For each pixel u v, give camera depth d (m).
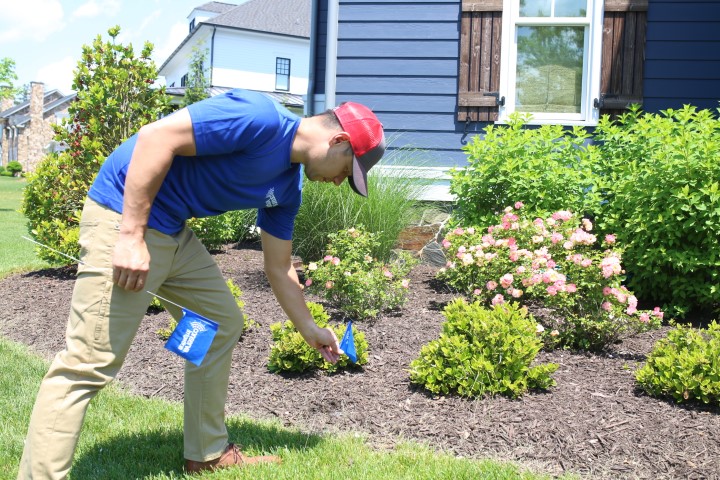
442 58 7.78
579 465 2.91
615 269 4.41
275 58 34.53
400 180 7.16
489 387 3.65
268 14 34.97
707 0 7.33
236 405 3.66
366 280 5.27
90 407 3.55
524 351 3.68
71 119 7.80
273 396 3.77
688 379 3.50
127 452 3.00
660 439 3.12
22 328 5.51
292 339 4.08
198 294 2.68
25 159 52.31
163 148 2.26
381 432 3.28
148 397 3.84
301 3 36.81
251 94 2.42
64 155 7.78
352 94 7.94
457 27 7.74
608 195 6.21
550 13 7.63
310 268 5.47
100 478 2.72
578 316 4.58
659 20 7.39
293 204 2.79
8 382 3.95
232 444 2.89
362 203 6.59
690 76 7.38
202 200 2.52
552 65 7.70
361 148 2.51
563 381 3.91
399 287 5.55
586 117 7.56
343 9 7.89
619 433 3.17
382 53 7.87
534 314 5.14
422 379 3.77
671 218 5.46
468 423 3.32
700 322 5.46
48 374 2.38
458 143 7.78
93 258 2.37
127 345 2.43
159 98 8.04
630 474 2.83
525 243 5.40
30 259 9.42
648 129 6.20
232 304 2.76
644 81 7.44
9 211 19.11
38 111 48.78
